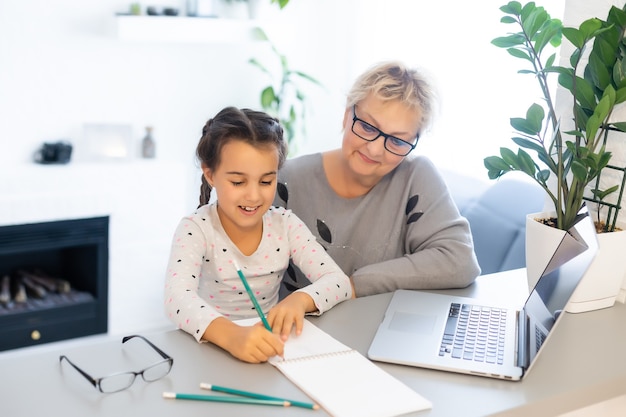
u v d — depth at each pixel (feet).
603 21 5.19
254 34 12.44
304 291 5.00
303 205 6.50
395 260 5.84
